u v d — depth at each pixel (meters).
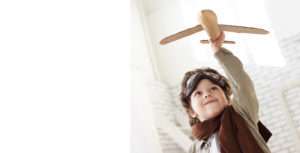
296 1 3.88
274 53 3.92
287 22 3.89
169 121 3.99
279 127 3.74
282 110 3.74
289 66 3.79
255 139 1.35
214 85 1.54
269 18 4.01
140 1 4.71
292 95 3.73
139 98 3.63
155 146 3.57
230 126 1.37
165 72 4.62
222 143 1.34
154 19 4.84
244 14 4.18
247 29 1.48
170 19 4.72
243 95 1.42
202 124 1.48
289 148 3.65
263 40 4.02
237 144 1.34
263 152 1.32
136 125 3.42
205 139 1.48
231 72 1.42
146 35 4.56
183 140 3.89
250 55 4.06
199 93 1.55
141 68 3.99
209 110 1.49
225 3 4.34
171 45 4.66
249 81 1.45
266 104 3.86
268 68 3.92
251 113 1.42
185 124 4.25
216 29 1.33
